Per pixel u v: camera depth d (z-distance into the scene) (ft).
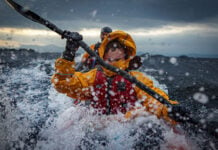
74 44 8.91
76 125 10.42
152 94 9.76
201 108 13.21
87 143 9.57
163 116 10.28
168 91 15.94
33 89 15.10
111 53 10.40
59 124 10.62
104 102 10.22
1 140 9.57
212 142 9.74
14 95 13.94
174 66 25.75
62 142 9.63
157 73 21.72
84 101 11.00
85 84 9.81
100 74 10.09
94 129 10.22
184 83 18.10
